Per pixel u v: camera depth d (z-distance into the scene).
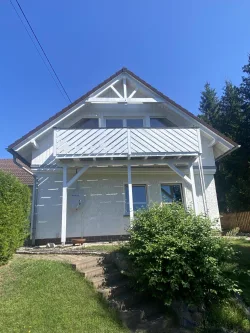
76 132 10.68
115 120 13.22
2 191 6.06
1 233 5.71
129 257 5.81
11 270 5.51
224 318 5.11
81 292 4.96
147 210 6.67
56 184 11.70
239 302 5.68
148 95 12.98
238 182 26.70
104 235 11.45
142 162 11.03
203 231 5.70
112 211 11.79
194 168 12.66
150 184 12.40
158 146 10.91
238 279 6.56
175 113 13.27
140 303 5.46
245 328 4.98
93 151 10.52
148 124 13.18
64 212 9.98
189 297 5.25
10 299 4.41
